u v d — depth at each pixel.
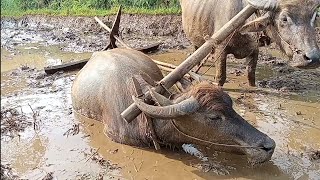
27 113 2.31
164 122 1.80
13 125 2.18
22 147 2.00
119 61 2.09
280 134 2.05
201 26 2.54
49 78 2.82
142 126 1.87
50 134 2.09
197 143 1.77
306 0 1.95
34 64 3.14
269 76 2.76
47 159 1.90
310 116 2.23
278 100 2.42
